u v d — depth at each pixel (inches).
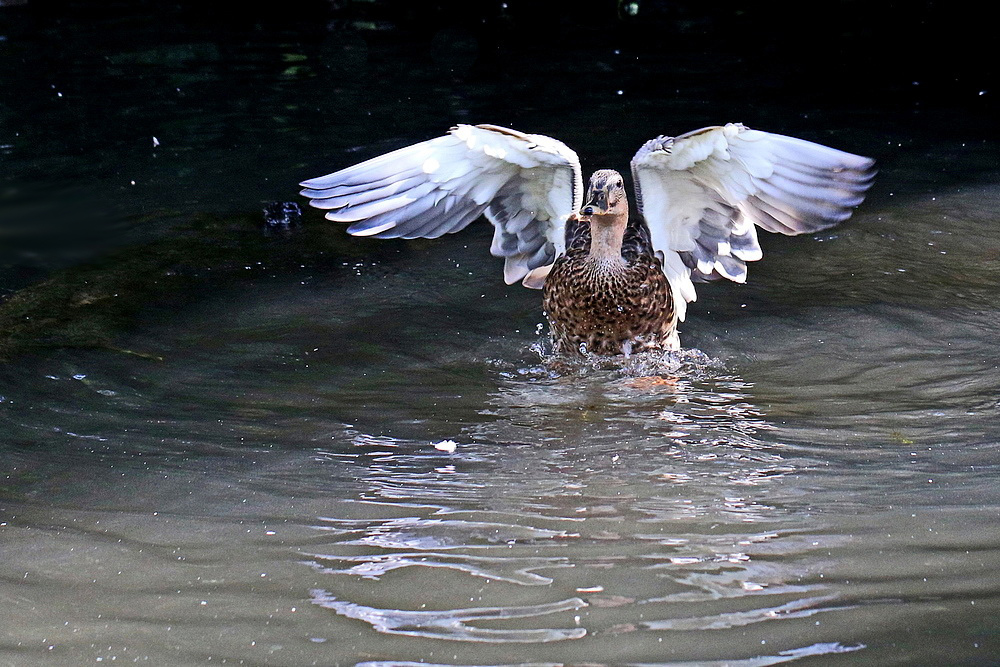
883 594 222.8
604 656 203.3
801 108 721.6
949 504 270.4
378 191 384.2
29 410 346.6
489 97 747.4
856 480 290.8
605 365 409.1
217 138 663.8
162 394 366.3
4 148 635.5
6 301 450.6
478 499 285.4
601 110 714.8
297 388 376.8
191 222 548.4
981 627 207.6
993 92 755.4
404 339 427.8
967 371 378.6
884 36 916.0
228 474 302.7
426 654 206.4
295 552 253.1
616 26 962.7
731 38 917.8
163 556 251.3
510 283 444.8
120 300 457.7
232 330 430.9
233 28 940.6
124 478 298.4
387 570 242.8
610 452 320.8
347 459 316.2
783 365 396.8
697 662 199.9
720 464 307.4
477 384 386.9
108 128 676.7
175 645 211.8
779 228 373.1
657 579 234.1
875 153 636.1
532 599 227.0
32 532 264.2
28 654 209.2
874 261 496.7
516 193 416.8
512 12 1010.1
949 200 565.9
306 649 209.6
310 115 706.8
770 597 223.8
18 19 947.3
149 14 976.9
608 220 402.3
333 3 1016.2
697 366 400.2
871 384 372.5
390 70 818.2
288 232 545.6
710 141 357.7
